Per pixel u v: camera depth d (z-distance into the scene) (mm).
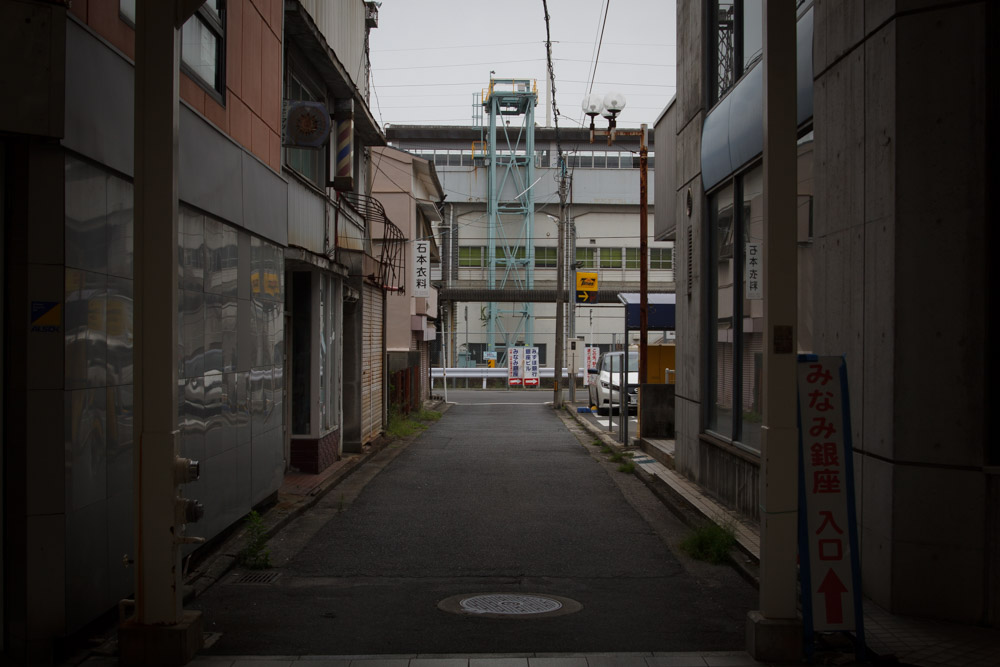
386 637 5227
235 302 7793
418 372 27734
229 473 7578
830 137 6652
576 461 14836
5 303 4582
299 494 10469
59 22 4570
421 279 26031
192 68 6891
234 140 7805
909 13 5574
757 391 8914
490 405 32531
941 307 5488
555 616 5734
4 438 4566
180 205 6320
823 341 6773
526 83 51500
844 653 4793
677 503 10266
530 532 8703
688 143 11984
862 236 6090
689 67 11977
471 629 5414
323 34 11953
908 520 5547
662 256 53625
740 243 9695
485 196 52062
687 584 6691
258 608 5867
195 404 6641
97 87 5039
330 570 7039
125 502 5449
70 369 4719
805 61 7465
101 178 5141
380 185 26016
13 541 4566
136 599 4551
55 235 4633
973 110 5430
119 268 5375
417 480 12391
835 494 4809
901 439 5566
